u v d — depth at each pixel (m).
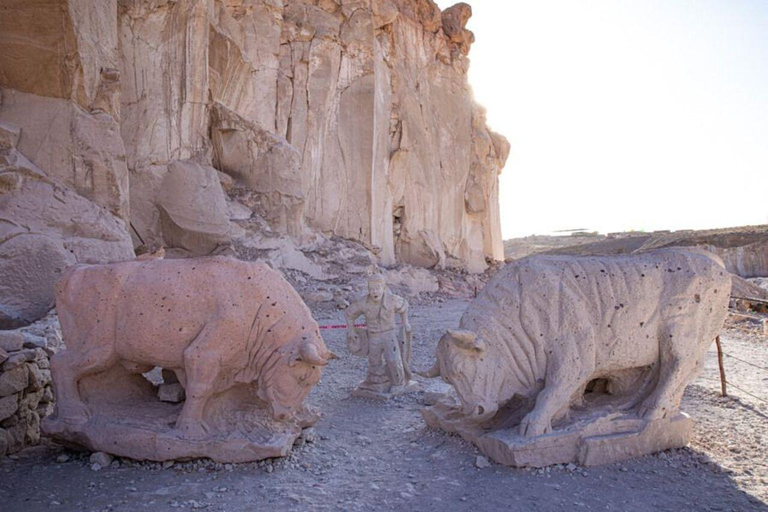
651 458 4.62
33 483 4.11
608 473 4.35
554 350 4.67
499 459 4.50
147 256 5.46
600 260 4.98
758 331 12.28
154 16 14.55
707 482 4.23
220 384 4.63
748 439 5.20
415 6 28.56
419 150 27.17
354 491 4.08
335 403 7.00
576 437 4.50
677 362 4.74
